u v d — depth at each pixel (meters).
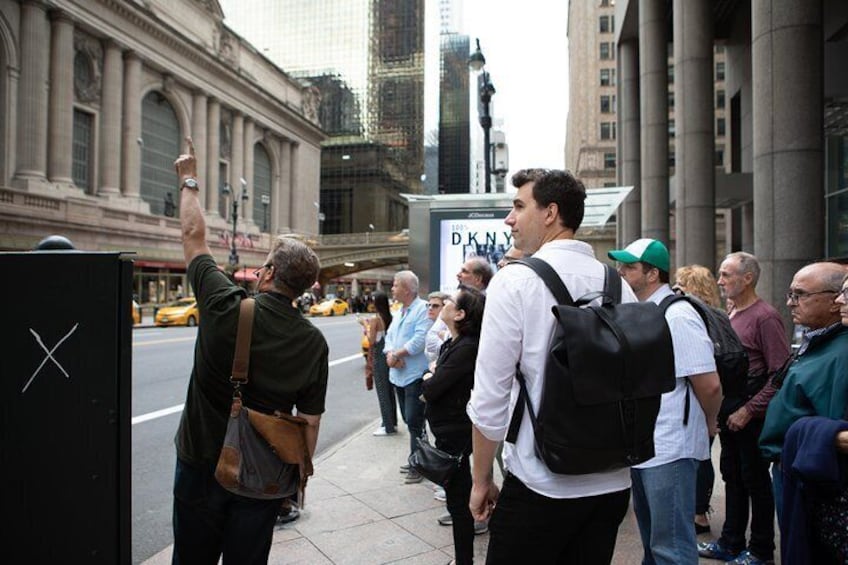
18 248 31.56
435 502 4.57
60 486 2.03
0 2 33.28
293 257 2.39
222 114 54.66
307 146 70.50
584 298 1.86
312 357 2.37
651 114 15.52
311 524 4.11
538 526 1.83
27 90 34.66
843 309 2.24
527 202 2.08
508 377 1.83
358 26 95.75
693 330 2.64
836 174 13.17
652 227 15.48
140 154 43.00
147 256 40.25
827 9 12.32
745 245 17.89
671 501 2.61
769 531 3.42
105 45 40.50
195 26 50.69
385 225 93.19
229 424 2.17
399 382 5.29
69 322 2.03
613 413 1.66
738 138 18.41
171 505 4.75
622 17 18.61
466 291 3.43
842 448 2.08
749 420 3.31
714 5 17.58
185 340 19.83
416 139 96.88
